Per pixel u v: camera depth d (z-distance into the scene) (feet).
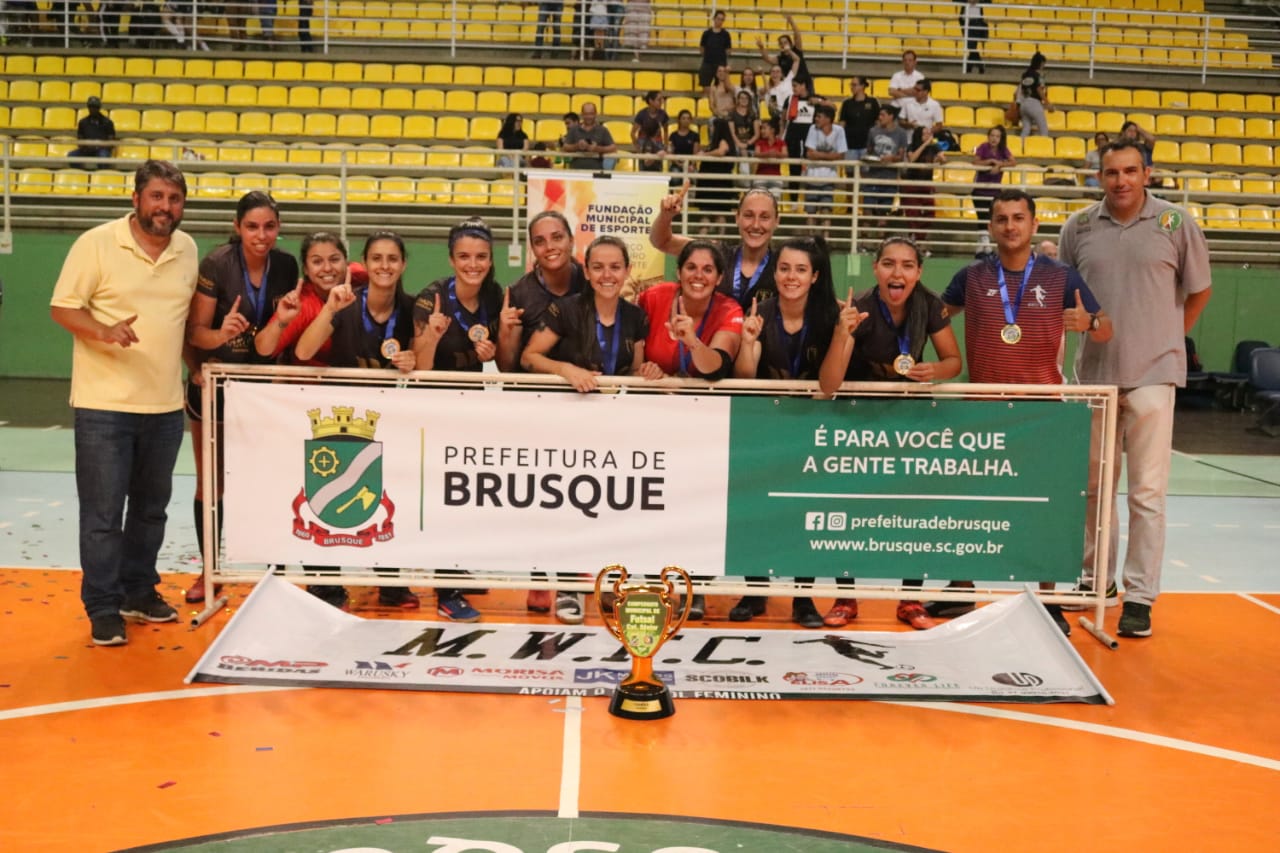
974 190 50.19
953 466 18.37
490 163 53.21
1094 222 19.30
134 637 17.66
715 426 18.17
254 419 18.17
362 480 18.29
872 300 18.31
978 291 18.72
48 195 49.19
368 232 49.34
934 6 61.77
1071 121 58.13
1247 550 25.68
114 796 12.19
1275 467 36.73
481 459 18.22
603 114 56.13
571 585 18.47
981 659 17.21
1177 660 17.81
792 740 14.24
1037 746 14.25
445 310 18.22
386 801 12.17
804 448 18.25
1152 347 18.70
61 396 45.16
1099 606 18.66
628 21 59.62
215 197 50.60
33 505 26.76
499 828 11.58
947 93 58.95
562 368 17.93
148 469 17.92
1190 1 67.15
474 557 18.40
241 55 57.88
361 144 54.34
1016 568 18.57
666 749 13.83
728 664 16.80
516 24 56.95
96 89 56.39
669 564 18.40
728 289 19.31
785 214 48.03
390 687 15.61
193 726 14.19
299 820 11.68
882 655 17.34
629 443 18.19
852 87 50.47
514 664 16.55
